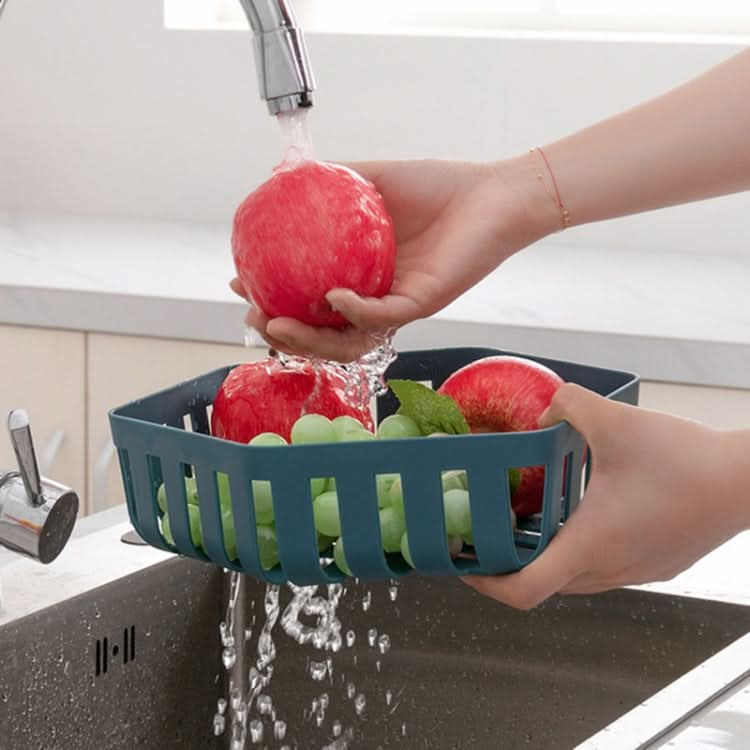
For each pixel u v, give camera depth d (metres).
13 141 3.15
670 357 2.03
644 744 0.86
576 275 2.53
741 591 1.29
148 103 3.04
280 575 0.92
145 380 2.30
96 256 2.63
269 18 0.99
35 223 3.01
